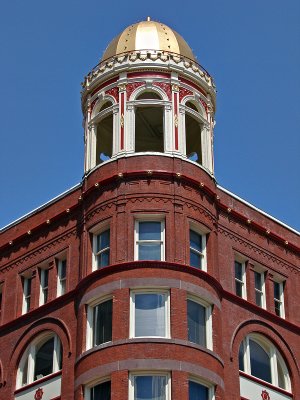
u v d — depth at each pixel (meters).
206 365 44.84
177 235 47.28
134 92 51.47
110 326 45.72
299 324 54.56
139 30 54.78
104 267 46.78
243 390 48.44
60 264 52.75
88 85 53.84
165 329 44.94
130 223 47.44
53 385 48.66
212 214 50.19
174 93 51.56
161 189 48.25
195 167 50.06
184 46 55.12
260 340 51.69
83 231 50.09
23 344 51.78
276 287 55.06
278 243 55.75
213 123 54.25
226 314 49.56
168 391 43.19
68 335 49.06
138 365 43.44
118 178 48.81
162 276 45.81
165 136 50.25
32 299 52.84
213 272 48.53
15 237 56.06
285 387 51.81
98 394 44.34
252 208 54.84
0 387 51.59
